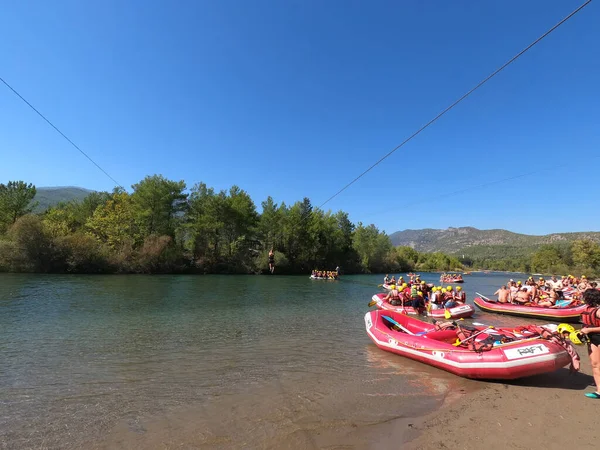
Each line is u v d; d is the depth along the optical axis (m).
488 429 5.47
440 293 18.42
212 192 60.00
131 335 12.09
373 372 8.52
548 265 98.62
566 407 6.29
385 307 18.62
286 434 5.33
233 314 17.11
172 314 16.55
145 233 51.91
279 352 10.28
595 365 6.67
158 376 8.10
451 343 9.82
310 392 7.18
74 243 42.66
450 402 6.64
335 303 22.77
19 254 39.88
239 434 5.34
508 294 19.03
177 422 5.77
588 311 6.81
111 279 36.81
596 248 81.38
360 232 87.88
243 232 61.47
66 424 5.69
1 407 6.35
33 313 15.90
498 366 7.41
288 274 66.06
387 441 5.11
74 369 8.51
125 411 6.20
